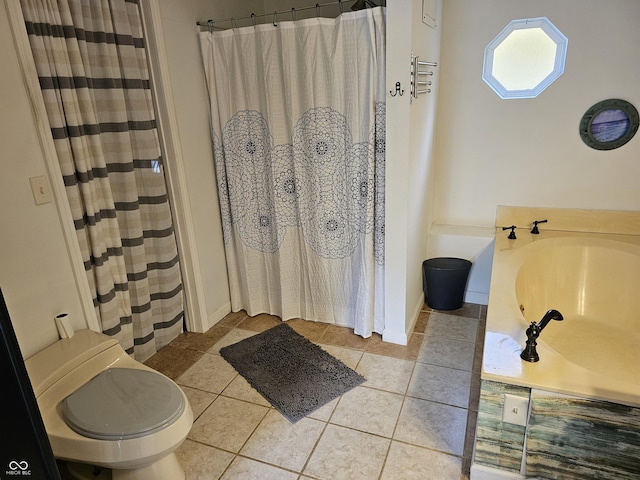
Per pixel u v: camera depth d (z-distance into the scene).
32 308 1.65
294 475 1.71
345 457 1.78
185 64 2.39
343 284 2.69
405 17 1.99
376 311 2.62
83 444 1.40
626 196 2.66
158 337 2.59
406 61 2.05
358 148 2.33
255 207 2.74
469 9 2.67
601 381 1.41
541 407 1.44
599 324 2.49
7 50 1.49
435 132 2.94
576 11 2.47
